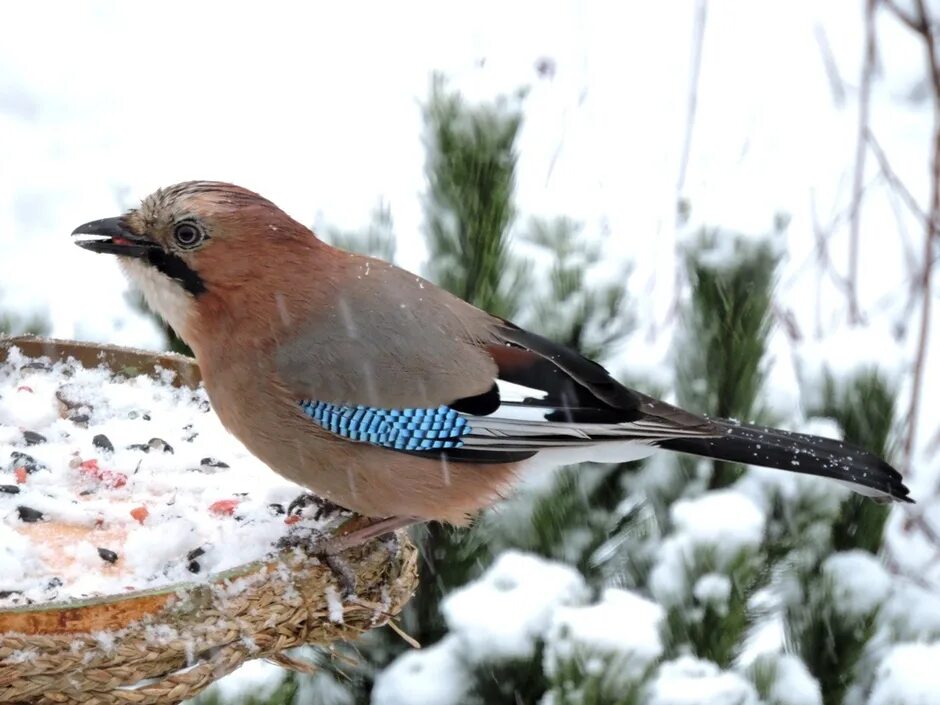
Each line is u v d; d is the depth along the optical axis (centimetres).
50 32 1395
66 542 418
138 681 361
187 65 1386
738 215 624
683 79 1397
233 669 383
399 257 1031
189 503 458
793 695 550
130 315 668
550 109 1205
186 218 489
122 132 1262
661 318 988
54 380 536
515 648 511
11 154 1188
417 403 491
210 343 498
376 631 594
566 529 601
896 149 1301
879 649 584
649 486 618
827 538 604
